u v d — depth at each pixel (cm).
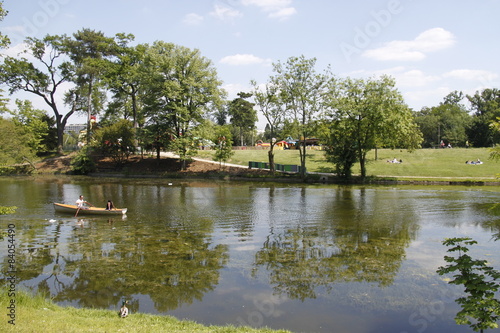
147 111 6150
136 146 7006
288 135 5416
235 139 11875
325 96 5038
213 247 1931
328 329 1088
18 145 6272
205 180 5578
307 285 1416
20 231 2278
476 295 871
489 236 2127
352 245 1961
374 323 1125
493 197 3650
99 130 6788
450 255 1770
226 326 1050
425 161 6250
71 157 7269
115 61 6988
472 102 11400
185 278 1487
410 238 2103
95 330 904
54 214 2820
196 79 5991
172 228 2370
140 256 1769
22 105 7569
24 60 6794
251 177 5581
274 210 3012
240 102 11225
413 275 1515
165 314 1169
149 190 4378
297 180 5266
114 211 2819
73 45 6825
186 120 5941
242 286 1406
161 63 5750
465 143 8900
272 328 1086
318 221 2580
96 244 1980
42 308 1111
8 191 4212
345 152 5091
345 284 1426
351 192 4116
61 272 1547
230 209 3070
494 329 1070
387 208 3077
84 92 7550
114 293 1336
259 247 1930
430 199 3547
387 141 4991
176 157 7075
